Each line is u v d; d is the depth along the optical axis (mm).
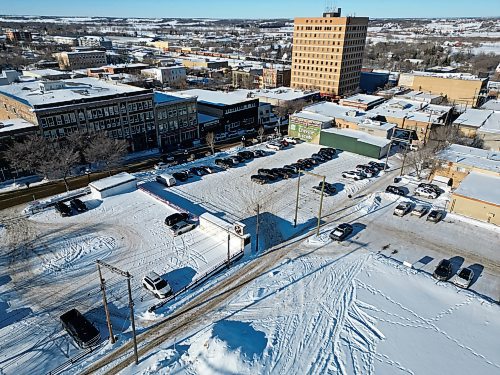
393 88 121875
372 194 53438
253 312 30906
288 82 153625
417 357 26688
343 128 76812
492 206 44625
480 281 35594
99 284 34094
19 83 82375
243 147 74125
